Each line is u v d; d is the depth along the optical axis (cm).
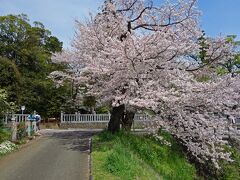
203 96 1497
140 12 1720
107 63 1499
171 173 1514
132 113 1991
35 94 3528
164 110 1545
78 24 1853
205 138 1558
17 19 3750
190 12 1631
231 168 1886
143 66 1481
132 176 1013
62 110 3491
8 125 1973
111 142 1447
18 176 1004
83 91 2448
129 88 1523
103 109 3353
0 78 3259
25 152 1409
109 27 1752
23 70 3606
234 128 1659
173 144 1869
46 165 1146
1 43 3622
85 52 1841
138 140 1684
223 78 1527
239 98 1562
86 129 2817
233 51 1653
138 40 1494
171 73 1559
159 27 1652
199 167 1827
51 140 1784
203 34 1659
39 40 4009
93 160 1135
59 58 2136
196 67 1727
